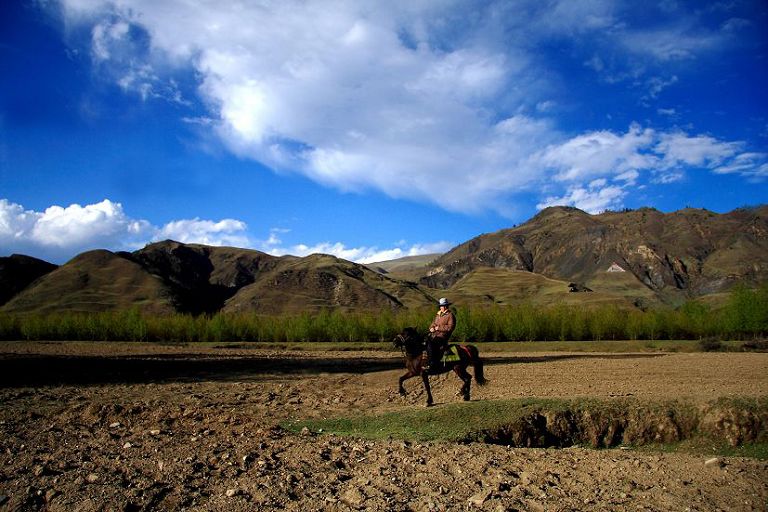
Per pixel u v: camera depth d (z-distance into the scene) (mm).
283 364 39375
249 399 21078
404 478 9422
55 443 11898
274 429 13734
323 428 14602
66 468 9789
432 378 26781
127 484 8898
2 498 8367
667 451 13500
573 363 33688
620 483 9250
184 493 8562
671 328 72438
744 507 8047
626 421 14609
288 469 9875
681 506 8086
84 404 18609
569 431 14438
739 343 53562
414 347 17719
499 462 10539
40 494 8461
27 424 14656
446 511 7840
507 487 8914
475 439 13211
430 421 14555
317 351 59156
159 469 9695
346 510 7855
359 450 11367
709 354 40812
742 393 15836
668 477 9586
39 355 46781
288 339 81250
